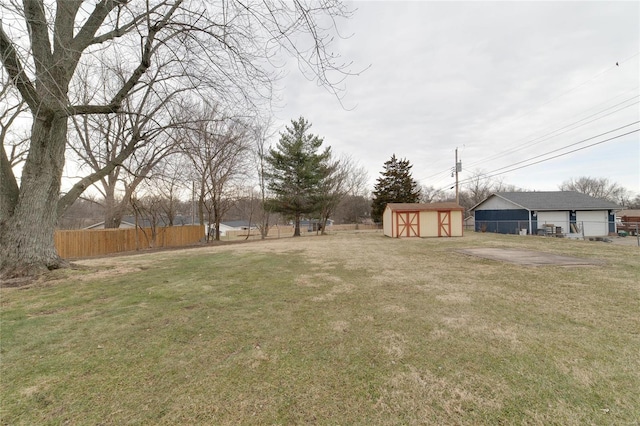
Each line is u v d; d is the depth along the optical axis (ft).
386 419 5.89
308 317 11.93
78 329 10.66
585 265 23.08
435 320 11.41
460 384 7.08
